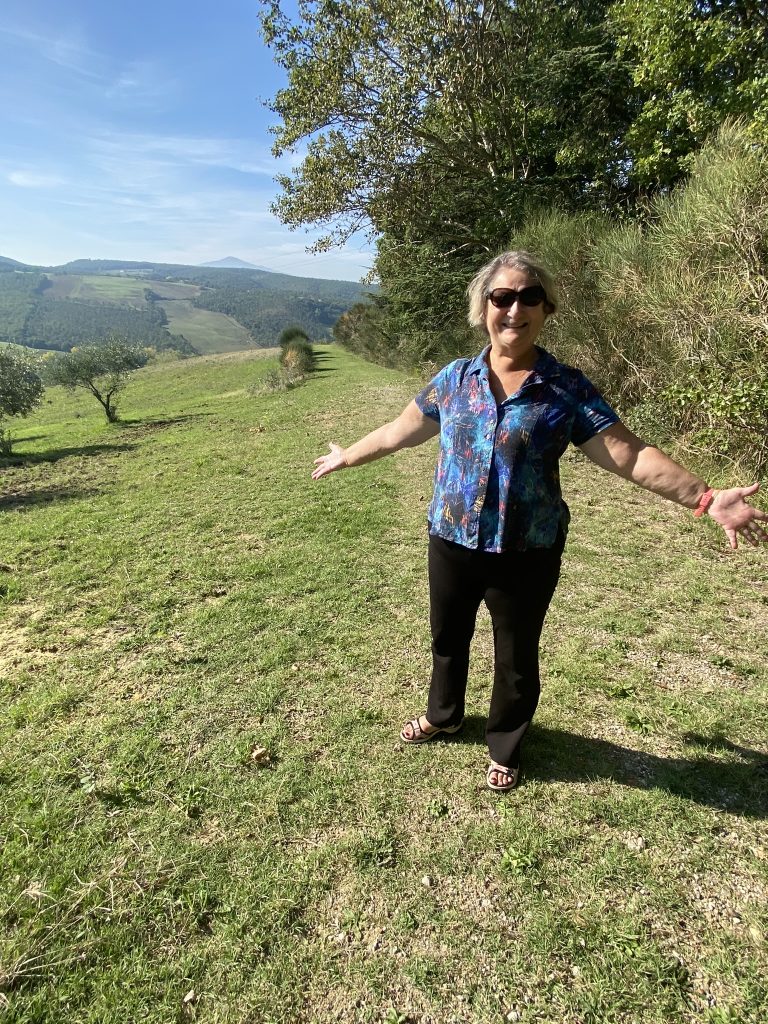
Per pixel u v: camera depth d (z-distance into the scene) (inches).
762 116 279.9
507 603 79.7
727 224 230.8
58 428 818.8
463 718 105.7
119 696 120.5
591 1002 62.2
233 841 83.8
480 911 72.7
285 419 524.1
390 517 232.1
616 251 311.3
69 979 65.8
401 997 63.9
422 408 83.4
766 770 93.2
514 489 72.7
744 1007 61.1
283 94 529.7
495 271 71.1
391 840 83.1
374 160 549.3
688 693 113.5
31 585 183.3
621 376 331.0
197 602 165.2
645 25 386.3
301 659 131.8
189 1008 63.2
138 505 277.7
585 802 88.0
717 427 235.9
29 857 81.2
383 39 492.4
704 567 170.1
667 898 73.2
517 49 525.3
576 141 509.4
